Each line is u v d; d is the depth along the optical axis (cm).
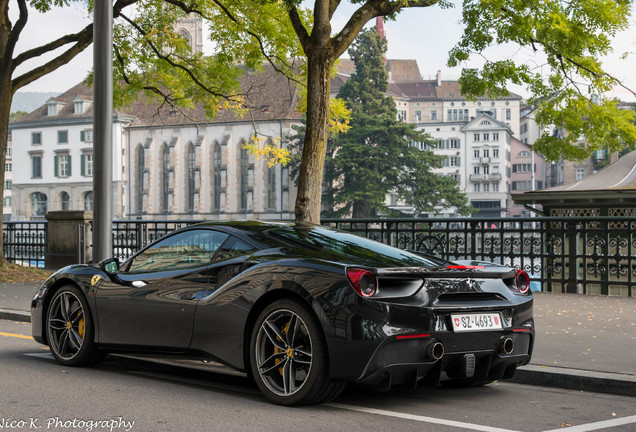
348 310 470
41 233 1950
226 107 2038
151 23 1984
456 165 15675
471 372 504
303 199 1116
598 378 579
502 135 15488
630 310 1023
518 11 1344
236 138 12825
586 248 1256
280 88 11856
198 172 13112
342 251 530
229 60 1889
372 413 489
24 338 841
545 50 1416
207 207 13088
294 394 493
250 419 466
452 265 529
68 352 664
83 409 491
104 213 1030
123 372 635
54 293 673
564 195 1628
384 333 465
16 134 14400
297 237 556
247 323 523
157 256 611
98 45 1034
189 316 557
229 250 560
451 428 454
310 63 1136
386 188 9756
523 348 541
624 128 1467
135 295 600
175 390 558
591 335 806
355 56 10319
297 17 1158
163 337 578
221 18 1798
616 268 1238
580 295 1223
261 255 538
